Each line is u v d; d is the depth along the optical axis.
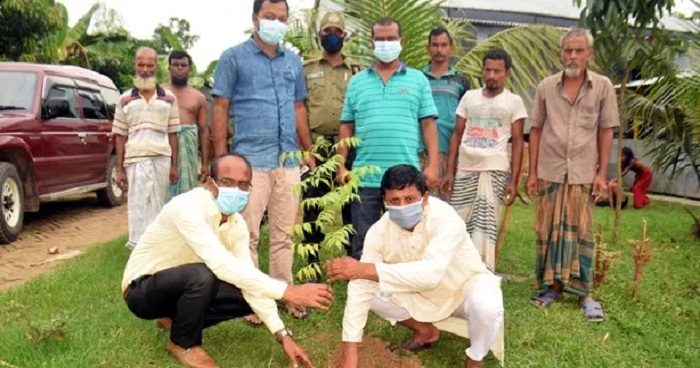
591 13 5.27
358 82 3.84
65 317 3.42
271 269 3.89
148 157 4.77
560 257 3.89
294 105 3.86
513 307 3.98
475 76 5.36
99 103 8.40
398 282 2.72
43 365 2.89
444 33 4.32
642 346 3.41
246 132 3.64
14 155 6.29
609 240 6.32
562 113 3.84
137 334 3.33
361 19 5.29
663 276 4.80
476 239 4.13
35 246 6.07
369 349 3.33
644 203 9.25
